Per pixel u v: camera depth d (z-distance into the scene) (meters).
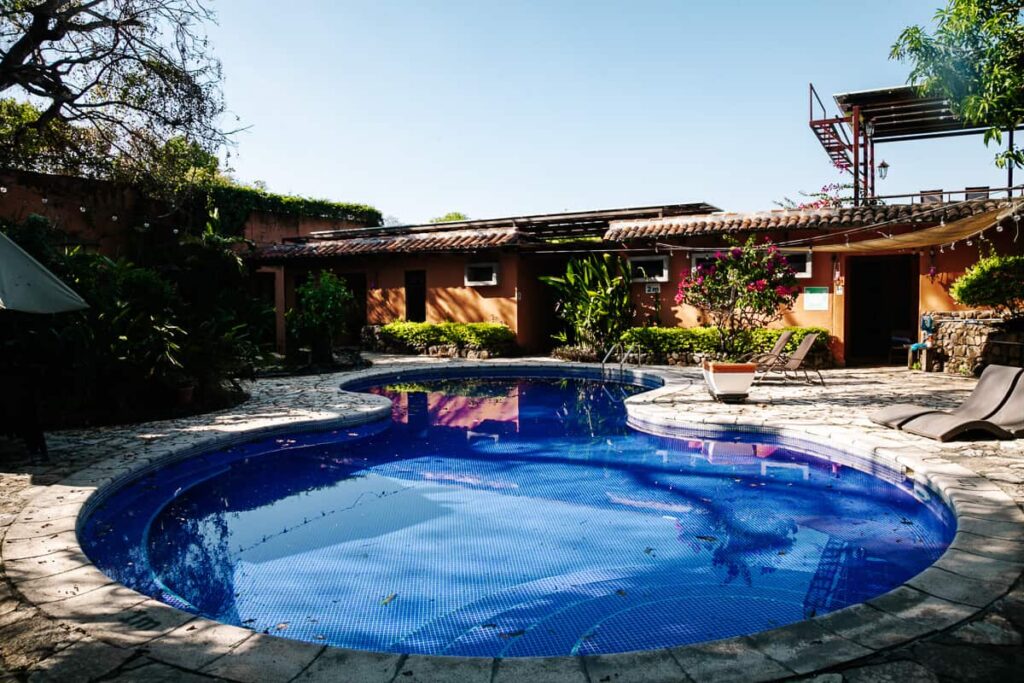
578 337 15.00
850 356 15.62
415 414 9.23
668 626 3.13
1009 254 11.69
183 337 8.39
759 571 3.77
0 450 5.91
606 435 7.64
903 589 2.91
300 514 4.91
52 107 9.68
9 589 3.04
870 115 13.83
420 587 3.61
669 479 5.75
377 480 5.82
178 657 2.42
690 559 3.97
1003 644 2.44
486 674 2.31
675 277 14.24
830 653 2.40
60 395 7.45
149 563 4.00
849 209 12.77
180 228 16.41
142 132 10.91
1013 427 5.94
